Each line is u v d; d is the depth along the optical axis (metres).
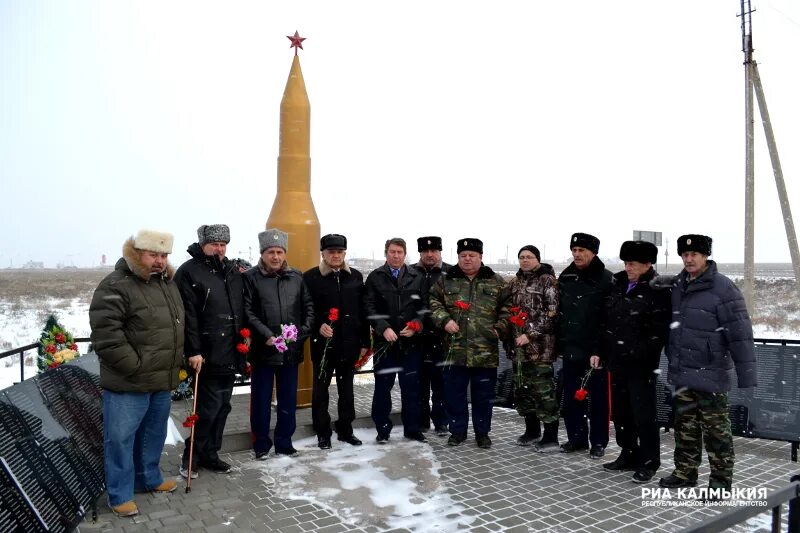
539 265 5.56
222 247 4.52
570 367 5.32
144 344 3.76
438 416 5.98
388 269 5.50
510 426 6.29
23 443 3.29
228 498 4.11
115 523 3.67
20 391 3.65
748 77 11.82
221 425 4.70
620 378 4.68
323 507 3.96
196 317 4.41
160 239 3.77
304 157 6.69
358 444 5.45
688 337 4.25
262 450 5.00
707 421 4.24
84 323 18.08
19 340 14.98
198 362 4.36
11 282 47.25
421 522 3.74
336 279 5.34
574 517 3.84
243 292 4.80
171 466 4.79
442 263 6.26
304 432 5.66
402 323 5.46
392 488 4.34
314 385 5.34
